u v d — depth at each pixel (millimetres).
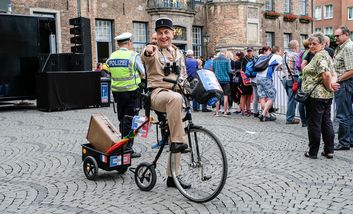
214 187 4473
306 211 4312
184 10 23578
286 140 8109
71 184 5434
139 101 6594
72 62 15070
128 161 5641
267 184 5254
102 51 21938
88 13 20938
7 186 5410
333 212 4270
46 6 19406
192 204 4582
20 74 14719
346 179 5402
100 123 5629
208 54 25828
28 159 6883
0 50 14250
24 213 4426
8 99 14414
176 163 4887
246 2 24859
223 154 4309
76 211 4453
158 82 4871
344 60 6973
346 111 7113
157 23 4941
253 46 25234
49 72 13656
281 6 29344
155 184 5320
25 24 14773
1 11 16141
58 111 13852
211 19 25688
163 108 4680
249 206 4488
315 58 6375
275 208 4414
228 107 13305
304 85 6512
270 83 10664
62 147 7777
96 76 14820
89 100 14656
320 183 5254
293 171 5840
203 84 4453
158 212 4375
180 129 4531
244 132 9078
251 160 6531
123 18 22312
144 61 4926
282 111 12211
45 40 15703
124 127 6152
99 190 5156
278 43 29281
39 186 5379
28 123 11070
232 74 12523
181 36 23938
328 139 6566
